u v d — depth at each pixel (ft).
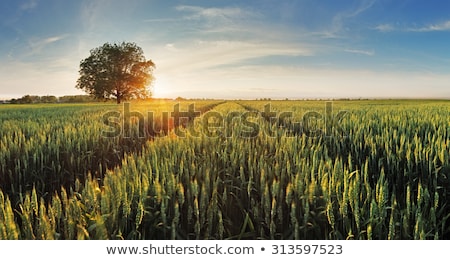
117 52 142.00
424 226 10.37
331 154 23.76
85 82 145.69
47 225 9.07
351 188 10.34
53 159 23.36
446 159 16.37
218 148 19.97
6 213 8.59
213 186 13.00
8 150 21.81
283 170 13.83
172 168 14.71
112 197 10.34
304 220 10.67
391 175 17.51
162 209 10.61
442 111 46.78
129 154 27.02
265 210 11.30
